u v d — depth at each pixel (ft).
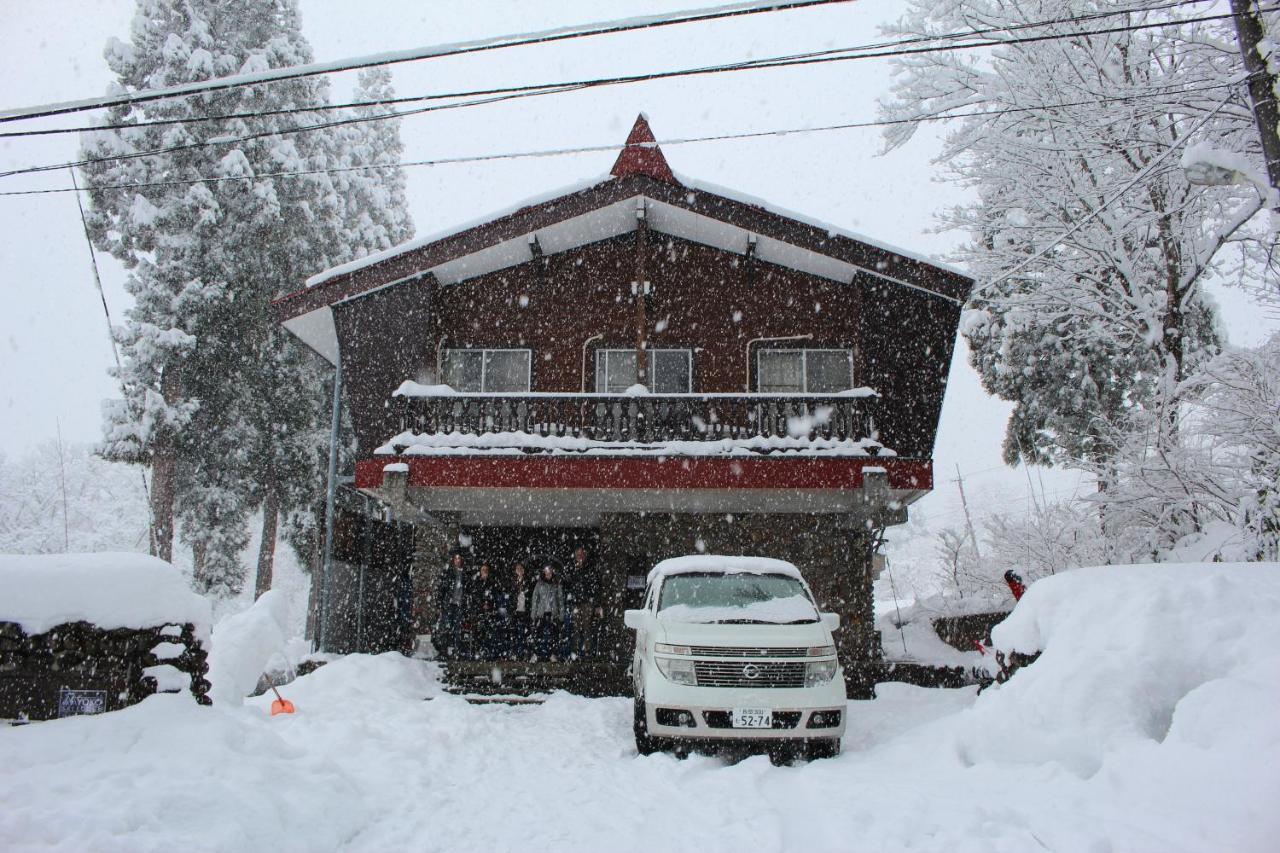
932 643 47.88
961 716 21.03
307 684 34.09
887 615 54.70
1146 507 39.29
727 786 19.03
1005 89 47.09
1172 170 43.16
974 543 64.23
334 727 25.44
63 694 18.60
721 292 48.67
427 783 20.29
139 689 19.12
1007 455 70.28
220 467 81.20
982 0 46.80
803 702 22.72
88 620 18.71
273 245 79.97
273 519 86.79
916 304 44.09
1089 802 14.65
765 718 22.56
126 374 73.56
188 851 12.55
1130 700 16.80
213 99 77.36
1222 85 30.30
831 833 14.99
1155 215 45.27
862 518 43.37
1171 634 17.56
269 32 86.38
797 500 41.86
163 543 74.13
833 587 42.60
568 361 48.29
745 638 23.68
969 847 13.28
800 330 47.91
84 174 75.41
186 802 14.12
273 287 80.18
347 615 45.39
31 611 18.45
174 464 76.07
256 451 81.46
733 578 27.55
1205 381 35.12
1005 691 19.42
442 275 47.78
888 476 39.11
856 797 17.02
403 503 39.93
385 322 44.16
